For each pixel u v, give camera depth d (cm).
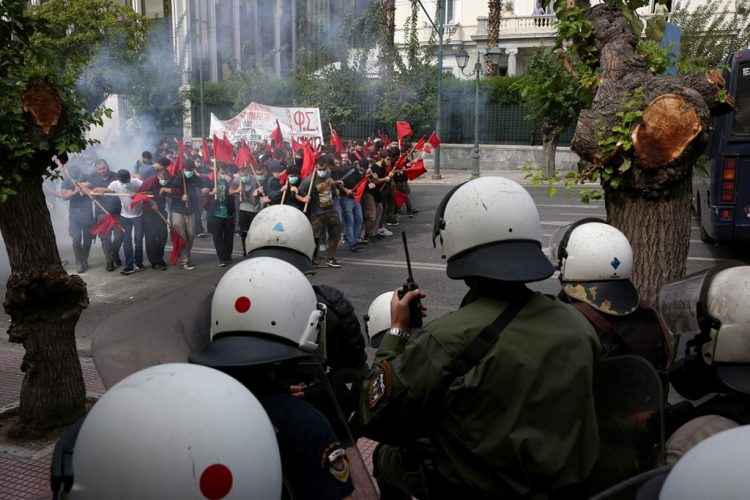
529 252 195
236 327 181
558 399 182
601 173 372
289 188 1057
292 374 194
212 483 118
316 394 238
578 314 198
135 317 234
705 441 110
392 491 238
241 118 1758
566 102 440
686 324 242
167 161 1086
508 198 199
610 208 388
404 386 189
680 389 220
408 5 3534
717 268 208
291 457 168
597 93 377
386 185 1352
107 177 1091
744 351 195
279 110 1764
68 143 439
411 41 2625
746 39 2200
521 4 3444
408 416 191
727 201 977
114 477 117
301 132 1769
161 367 134
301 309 185
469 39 3522
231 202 1095
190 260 1111
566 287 279
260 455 126
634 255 376
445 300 866
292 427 170
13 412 521
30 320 475
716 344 198
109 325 237
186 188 1056
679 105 347
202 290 237
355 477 191
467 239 199
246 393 135
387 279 984
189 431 119
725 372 197
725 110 370
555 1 408
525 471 180
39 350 477
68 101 450
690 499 102
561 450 179
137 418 120
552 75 450
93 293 943
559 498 181
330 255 1072
